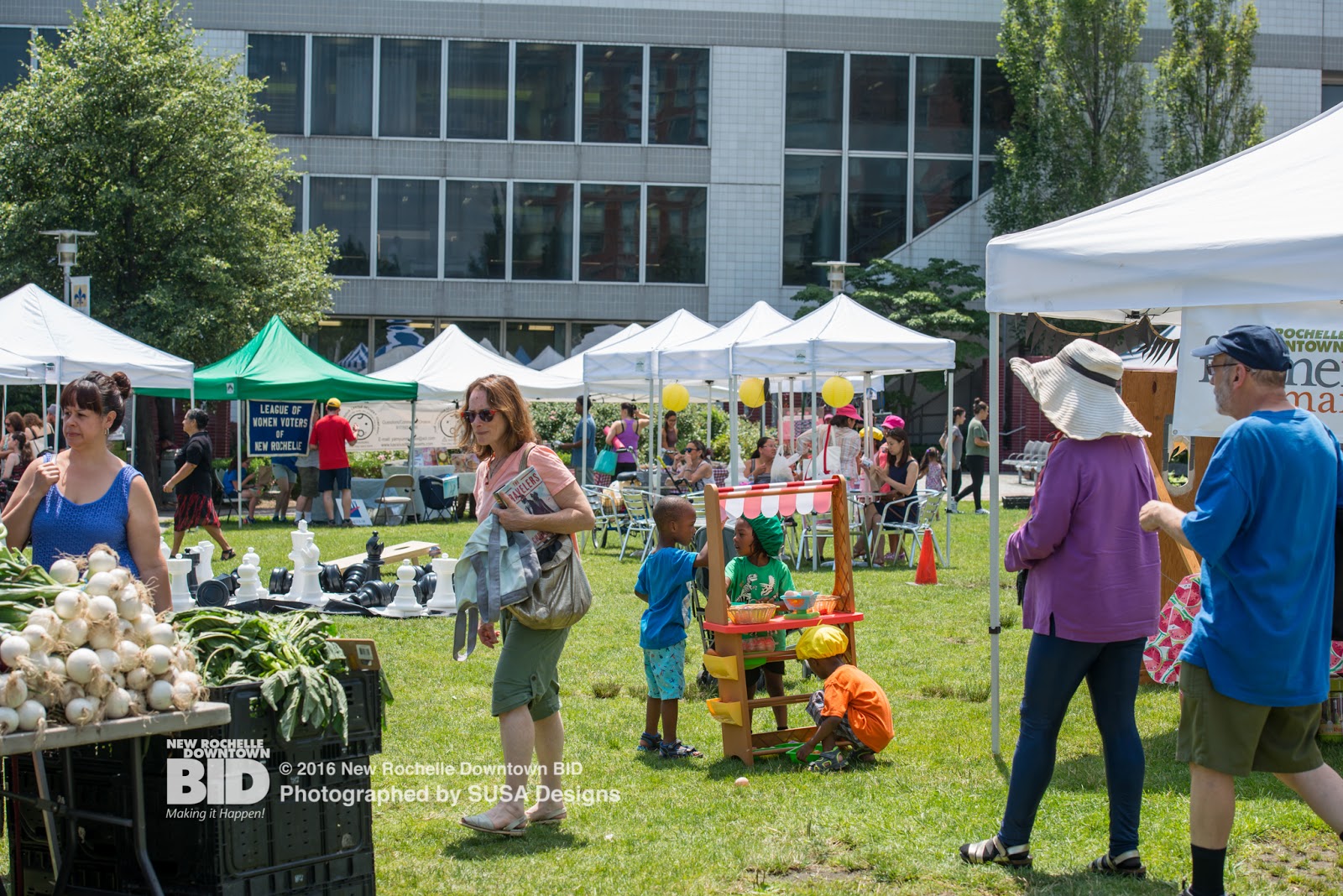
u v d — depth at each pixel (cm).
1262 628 380
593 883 448
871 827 504
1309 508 383
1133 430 437
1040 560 448
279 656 394
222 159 2509
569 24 3425
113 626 347
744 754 620
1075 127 3206
